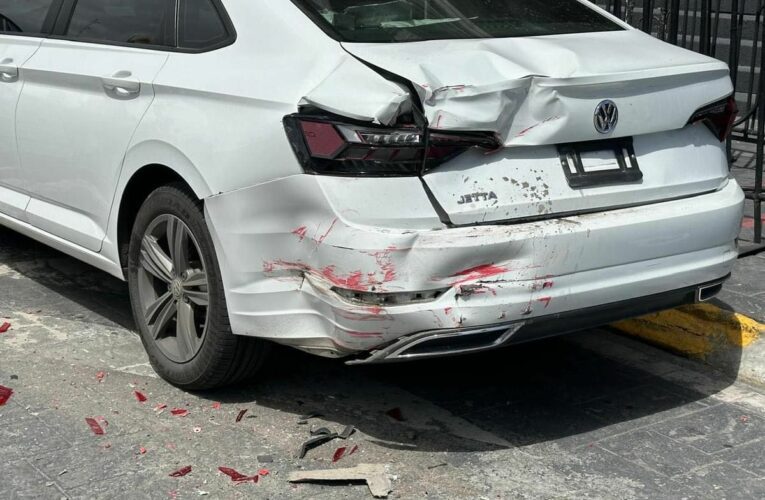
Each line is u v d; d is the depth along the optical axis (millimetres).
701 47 6387
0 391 4551
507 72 3834
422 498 3807
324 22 4125
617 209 4074
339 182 3699
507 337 3803
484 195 3766
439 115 3676
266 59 4109
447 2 4484
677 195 4262
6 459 3998
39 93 5156
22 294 5875
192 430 4297
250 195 3963
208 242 4262
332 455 4121
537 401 4688
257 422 4387
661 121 4160
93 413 4414
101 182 4793
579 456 4176
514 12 4613
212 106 4164
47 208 5312
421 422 4441
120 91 4621
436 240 3650
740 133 8852
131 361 4980
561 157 3957
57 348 5109
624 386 4863
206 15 4438
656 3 9094
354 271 3672
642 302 4137
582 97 3900
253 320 4102
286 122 3830
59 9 5250
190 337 4520
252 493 3814
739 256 6180
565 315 3904
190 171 4219
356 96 3715
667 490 3918
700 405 4676
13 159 5453
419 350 3742
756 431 4422
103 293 5949
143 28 4719
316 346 3977
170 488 3830
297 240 3838
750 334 4977
